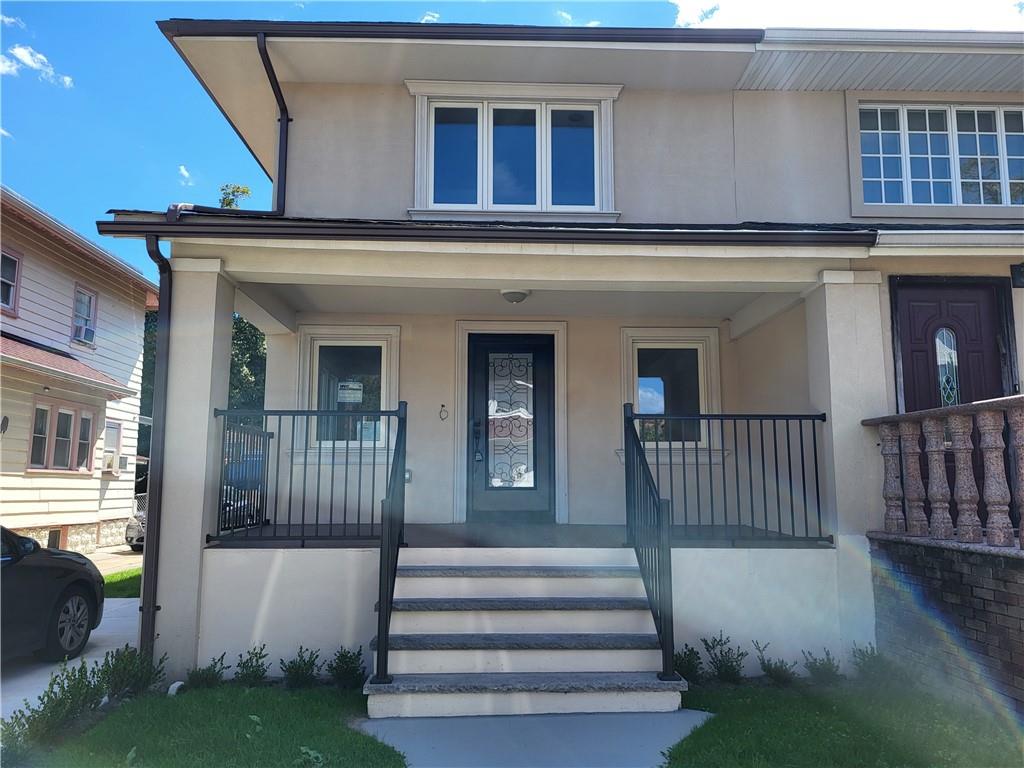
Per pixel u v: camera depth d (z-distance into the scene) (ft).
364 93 23.63
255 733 12.75
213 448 17.81
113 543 49.11
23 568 17.99
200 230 17.17
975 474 18.54
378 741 12.51
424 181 23.22
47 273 41.93
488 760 11.87
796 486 21.08
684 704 14.80
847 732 12.96
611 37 21.77
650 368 26.81
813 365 19.52
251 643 17.26
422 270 18.47
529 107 24.08
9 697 15.97
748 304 24.26
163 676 16.44
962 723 13.52
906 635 16.46
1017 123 24.49
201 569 17.26
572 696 14.33
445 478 25.25
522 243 17.95
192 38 21.56
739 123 24.07
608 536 21.15
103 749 11.96
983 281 19.29
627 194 23.57
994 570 13.80
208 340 17.69
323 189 23.06
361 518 24.73
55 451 41.98
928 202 23.93
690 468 25.91
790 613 17.94
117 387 44.86
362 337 25.58
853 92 24.12
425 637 15.66
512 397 26.32
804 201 23.67
